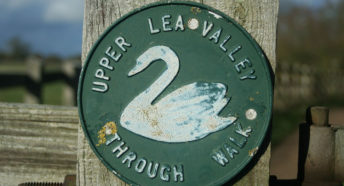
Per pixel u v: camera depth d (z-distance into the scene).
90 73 0.29
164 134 0.29
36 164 0.32
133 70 0.29
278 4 0.30
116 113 0.29
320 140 0.31
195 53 0.29
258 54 0.29
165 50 0.29
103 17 0.30
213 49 0.29
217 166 0.29
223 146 0.29
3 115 0.32
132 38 0.29
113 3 0.30
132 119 0.29
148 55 0.29
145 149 0.29
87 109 0.29
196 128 0.29
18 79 2.27
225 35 0.29
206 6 0.29
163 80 0.29
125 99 0.29
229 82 0.29
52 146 0.31
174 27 0.29
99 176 0.30
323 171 0.31
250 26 0.30
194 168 0.29
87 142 0.30
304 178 0.32
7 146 0.32
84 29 0.30
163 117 0.29
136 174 0.29
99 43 0.29
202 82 0.29
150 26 0.29
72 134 0.31
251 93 0.29
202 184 0.29
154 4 0.29
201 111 0.29
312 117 0.32
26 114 0.31
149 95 0.29
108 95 0.29
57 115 0.31
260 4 0.30
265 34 0.30
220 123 0.29
